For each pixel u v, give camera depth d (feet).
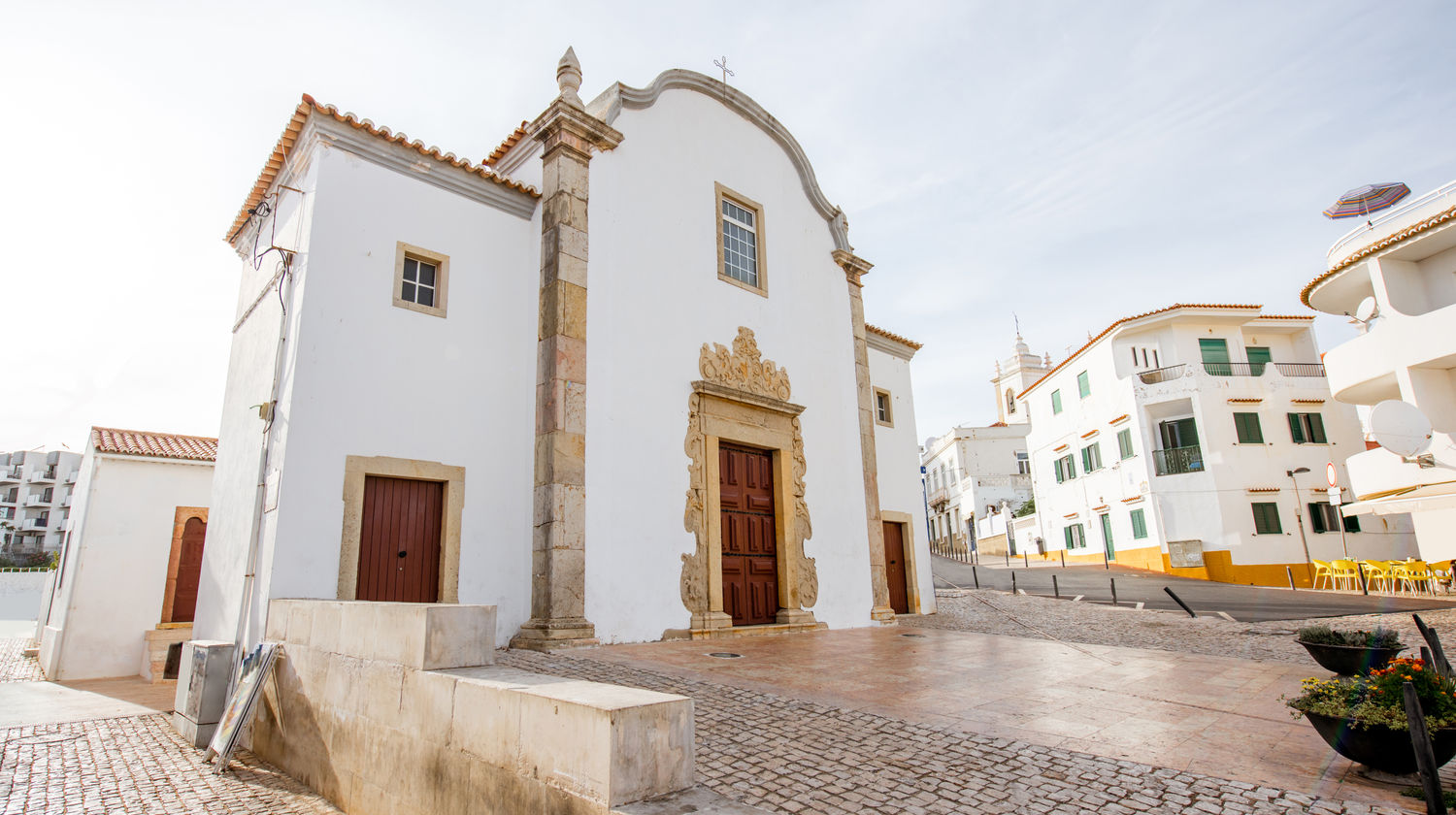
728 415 34.96
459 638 14.38
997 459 141.28
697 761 13.14
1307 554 71.67
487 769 11.50
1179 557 75.00
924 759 13.32
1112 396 85.30
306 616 19.35
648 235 33.45
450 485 26.71
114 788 18.33
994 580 75.36
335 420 24.43
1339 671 18.74
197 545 47.57
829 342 43.01
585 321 29.73
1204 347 81.51
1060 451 97.35
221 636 25.36
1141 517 80.69
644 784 9.39
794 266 41.93
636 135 34.01
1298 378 77.77
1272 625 38.93
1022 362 157.38
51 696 34.76
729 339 36.29
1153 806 11.16
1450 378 49.73
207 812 16.44
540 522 27.45
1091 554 89.97
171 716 27.45
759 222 40.22
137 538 45.44
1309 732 15.20
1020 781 12.19
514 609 27.35
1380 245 52.08
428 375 26.94
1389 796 11.66
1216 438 75.77
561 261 29.45
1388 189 56.95
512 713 11.14
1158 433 81.46
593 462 28.73
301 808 16.43
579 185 30.86
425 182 28.48
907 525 49.21
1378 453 52.13
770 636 32.45
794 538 36.60
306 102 25.43
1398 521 73.41
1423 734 11.10
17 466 183.93
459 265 28.73
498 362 29.04
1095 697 18.48
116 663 43.55
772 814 10.60
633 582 29.01
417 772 13.46
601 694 10.47
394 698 14.61
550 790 10.05
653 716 9.75
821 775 12.45
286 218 27.76
